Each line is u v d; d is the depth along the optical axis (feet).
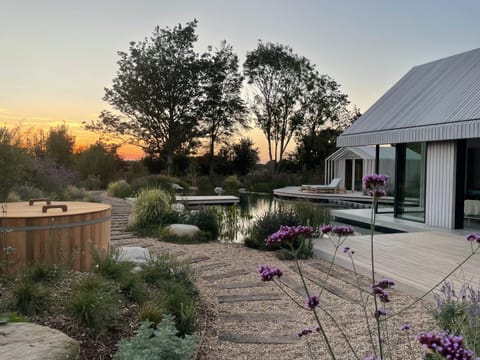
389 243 23.80
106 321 9.50
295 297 14.43
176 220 30.53
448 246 23.02
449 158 30.48
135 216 30.50
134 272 13.12
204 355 9.60
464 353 3.82
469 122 25.49
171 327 8.75
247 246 24.43
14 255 12.88
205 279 16.81
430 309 11.82
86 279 11.03
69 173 48.03
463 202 30.17
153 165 101.04
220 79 106.93
